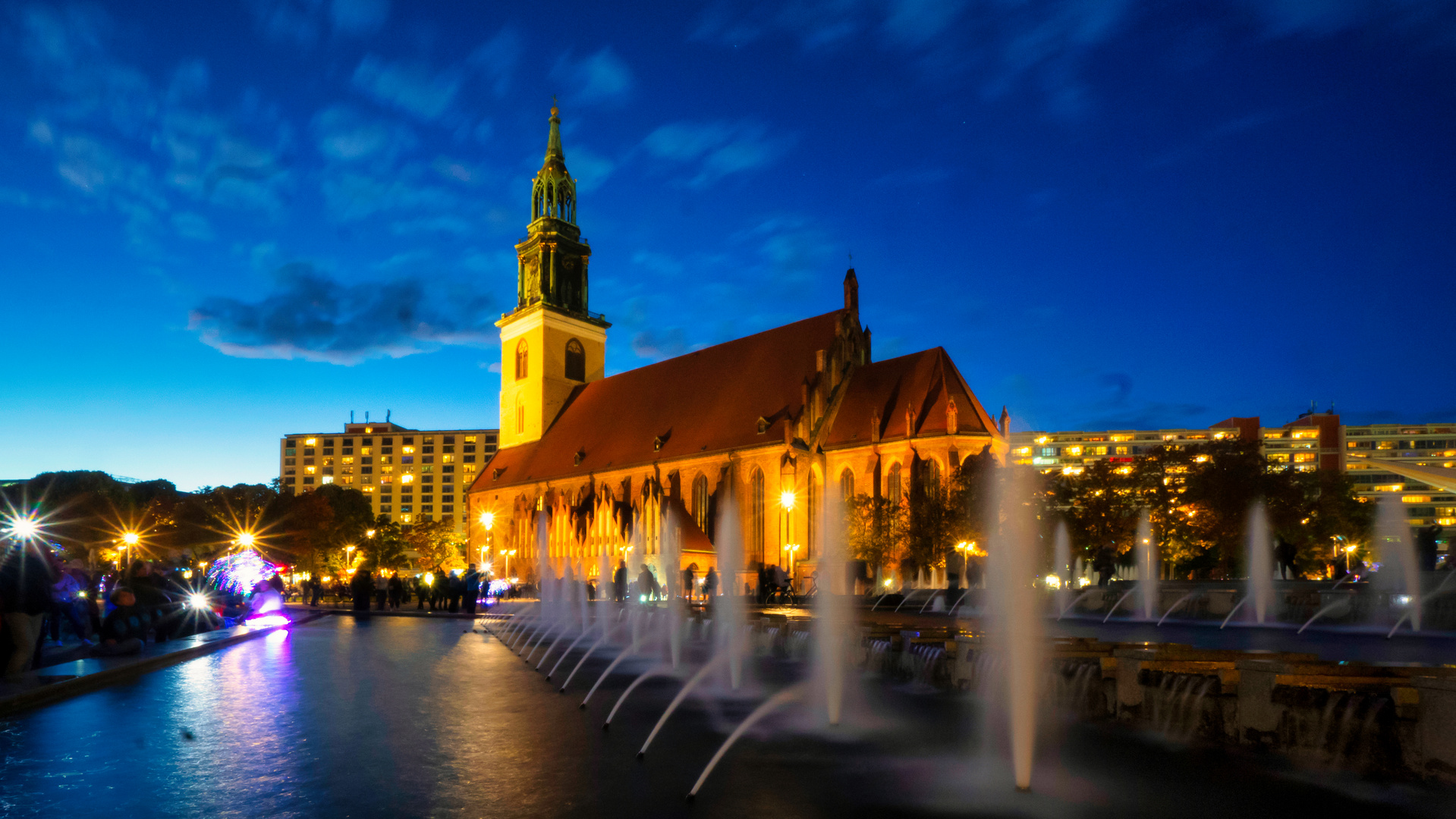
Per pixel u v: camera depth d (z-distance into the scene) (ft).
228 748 40.75
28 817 29.63
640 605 148.46
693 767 36.45
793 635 81.30
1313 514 248.11
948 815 29.19
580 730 44.80
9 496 397.39
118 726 46.80
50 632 93.76
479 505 417.69
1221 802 30.45
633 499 331.98
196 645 86.22
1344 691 34.73
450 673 70.64
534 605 216.33
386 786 33.53
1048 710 48.29
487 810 30.22
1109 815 28.96
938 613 161.99
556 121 432.25
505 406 427.33
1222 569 209.67
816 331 316.81
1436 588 115.96
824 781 33.78
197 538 390.01
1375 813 28.81
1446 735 30.83
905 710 49.93
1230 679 39.06
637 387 373.81
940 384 280.10
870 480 281.54
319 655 85.87
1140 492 216.95
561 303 417.28
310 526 399.85
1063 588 153.58
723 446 306.76
